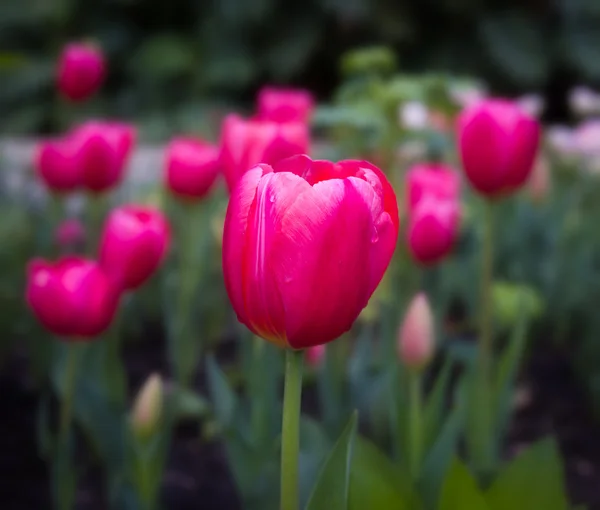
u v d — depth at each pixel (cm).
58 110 412
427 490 90
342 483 72
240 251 68
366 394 109
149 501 97
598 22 462
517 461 84
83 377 103
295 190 67
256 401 100
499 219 162
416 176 116
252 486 95
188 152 115
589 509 118
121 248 96
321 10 446
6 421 133
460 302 167
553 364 153
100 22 460
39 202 183
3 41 451
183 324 128
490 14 463
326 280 67
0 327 138
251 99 456
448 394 134
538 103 221
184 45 445
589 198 186
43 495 118
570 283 153
